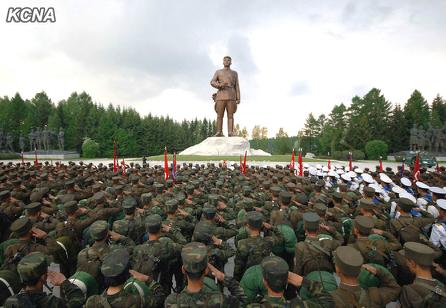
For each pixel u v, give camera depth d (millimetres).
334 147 68375
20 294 2740
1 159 51594
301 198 6887
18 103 72500
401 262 4062
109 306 2715
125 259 2875
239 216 6039
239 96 41469
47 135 59469
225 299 2707
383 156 57906
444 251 5109
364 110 73625
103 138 72250
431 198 8688
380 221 5543
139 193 8586
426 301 2930
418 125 63656
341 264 2822
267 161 36094
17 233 4176
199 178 11133
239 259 4230
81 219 5930
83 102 88375
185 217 5914
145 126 80750
